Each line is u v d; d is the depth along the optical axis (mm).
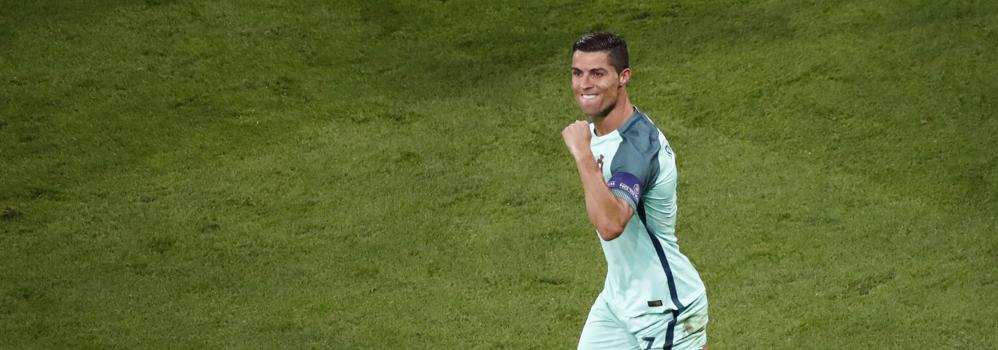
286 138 35969
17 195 33594
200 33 40500
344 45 39969
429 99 37469
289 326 28016
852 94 35938
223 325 28141
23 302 29156
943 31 37906
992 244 29828
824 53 37625
